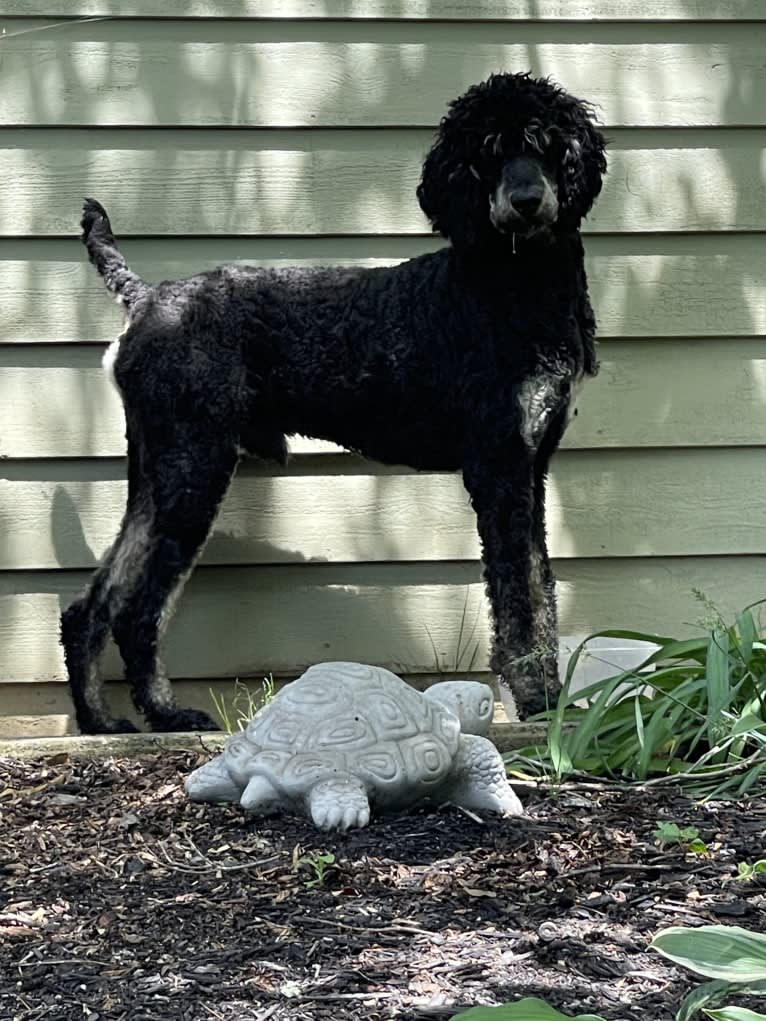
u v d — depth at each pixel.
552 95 2.54
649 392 2.82
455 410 2.57
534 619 2.56
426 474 2.80
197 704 2.79
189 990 1.70
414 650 2.81
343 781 2.05
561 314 2.54
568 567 2.82
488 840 2.02
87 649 2.64
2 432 2.75
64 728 2.78
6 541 2.75
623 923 1.82
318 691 2.11
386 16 2.76
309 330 2.59
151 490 2.60
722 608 2.83
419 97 2.78
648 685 2.42
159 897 1.89
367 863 1.95
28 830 2.08
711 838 2.03
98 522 2.77
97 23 2.74
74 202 2.75
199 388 2.56
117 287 2.62
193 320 2.58
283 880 1.92
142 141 2.76
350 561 2.80
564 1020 1.33
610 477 2.82
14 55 2.72
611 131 2.80
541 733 2.43
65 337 2.75
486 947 1.77
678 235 2.82
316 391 2.59
